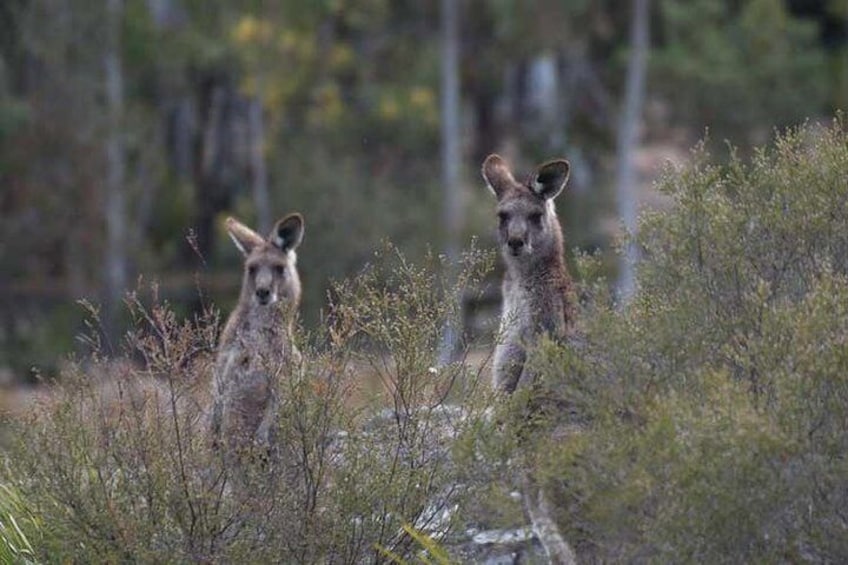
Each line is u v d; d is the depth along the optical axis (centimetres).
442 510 1297
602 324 1215
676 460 1115
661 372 1208
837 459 1126
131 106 5853
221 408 1490
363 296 1462
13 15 5672
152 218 5956
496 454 1227
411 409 1293
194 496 1277
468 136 6469
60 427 1290
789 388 1126
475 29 6438
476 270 1445
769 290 1235
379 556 1290
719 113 6025
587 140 6438
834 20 6838
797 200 1281
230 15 6022
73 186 5497
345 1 6288
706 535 1123
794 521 1143
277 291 1695
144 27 5778
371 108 6066
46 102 5566
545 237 1519
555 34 5997
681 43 6172
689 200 1298
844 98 6122
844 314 1159
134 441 1286
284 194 5603
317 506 1287
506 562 1326
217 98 6212
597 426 1180
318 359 1302
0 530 1352
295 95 6138
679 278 1286
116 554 1271
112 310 5084
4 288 5253
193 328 1480
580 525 1226
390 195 5538
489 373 1430
